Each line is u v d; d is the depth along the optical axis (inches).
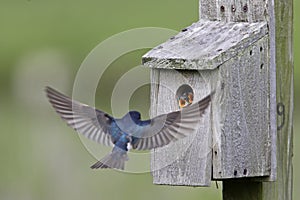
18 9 964.6
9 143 762.2
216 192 663.1
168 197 669.9
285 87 424.8
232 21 423.8
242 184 426.0
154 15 879.7
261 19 416.2
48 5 949.8
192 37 418.9
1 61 867.4
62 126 755.4
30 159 730.8
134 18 911.7
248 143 408.8
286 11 422.6
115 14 914.1
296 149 708.7
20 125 780.6
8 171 725.3
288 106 426.3
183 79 406.3
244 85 406.6
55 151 725.9
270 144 415.5
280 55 422.0
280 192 427.2
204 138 402.0
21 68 852.6
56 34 914.7
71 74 833.5
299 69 794.2
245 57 406.9
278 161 425.4
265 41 413.4
